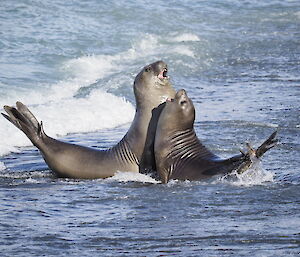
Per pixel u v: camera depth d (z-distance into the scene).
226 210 39.75
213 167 46.22
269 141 44.41
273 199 41.72
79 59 91.12
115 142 58.09
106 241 34.56
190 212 39.56
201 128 60.53
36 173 49.84
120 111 68.00
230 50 102.31
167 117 46.88
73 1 122.19
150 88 48.00
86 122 64.12
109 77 82.50
